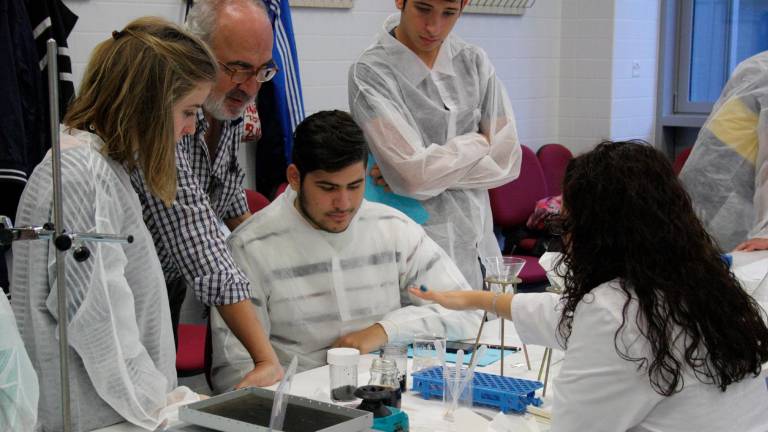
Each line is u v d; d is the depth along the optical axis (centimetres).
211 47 204
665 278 131
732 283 136
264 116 381
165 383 170
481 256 294
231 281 198
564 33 562
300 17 417
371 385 173
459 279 234
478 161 283
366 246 223
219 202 236
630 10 558
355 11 438
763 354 135
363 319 222
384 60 277
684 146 604
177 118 163
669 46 591
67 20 317
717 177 298
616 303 132
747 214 295
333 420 140
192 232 195
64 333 127
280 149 383
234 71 206
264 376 192
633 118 577
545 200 467
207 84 166
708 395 132
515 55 535
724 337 130
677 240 132
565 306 143
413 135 271
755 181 288
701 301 130
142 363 165
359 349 211
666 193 133
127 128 160
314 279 218
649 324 129
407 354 210
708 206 302
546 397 183
